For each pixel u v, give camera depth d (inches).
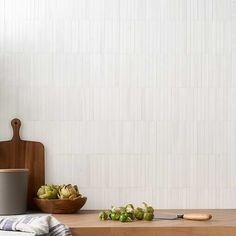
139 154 85.6
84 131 85.4
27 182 80.4
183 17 86.8
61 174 84.9
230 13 86.9
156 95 86.2
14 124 84.6
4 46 85.4
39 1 86.0
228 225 67.9
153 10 86.5
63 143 85.1
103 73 85.9
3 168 84.2
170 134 86.0
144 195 85.4
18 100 85.1
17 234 62.5
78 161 85.1
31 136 85.0
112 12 86.4
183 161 85.9
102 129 85.5
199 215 72.1
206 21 87.0
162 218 73.5
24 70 85.4
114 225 67.7
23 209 78.7
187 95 86.4
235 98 86.6
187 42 86.7
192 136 86.2
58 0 86.0
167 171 85.7
